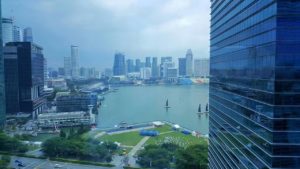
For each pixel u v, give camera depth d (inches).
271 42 2645.2
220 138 4692.4
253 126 3132.4
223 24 4443.9
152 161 6953.7
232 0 3907.5
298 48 2546.8
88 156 7701.8
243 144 3481.8
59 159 7632.9
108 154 7554.1
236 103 3767.2
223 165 4483.3
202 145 7485.2
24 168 7007.9
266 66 2773.1
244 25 3410.4
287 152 2647.6
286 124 2625.5
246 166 3378.4
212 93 5344.5
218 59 4820.4
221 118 4616.1
